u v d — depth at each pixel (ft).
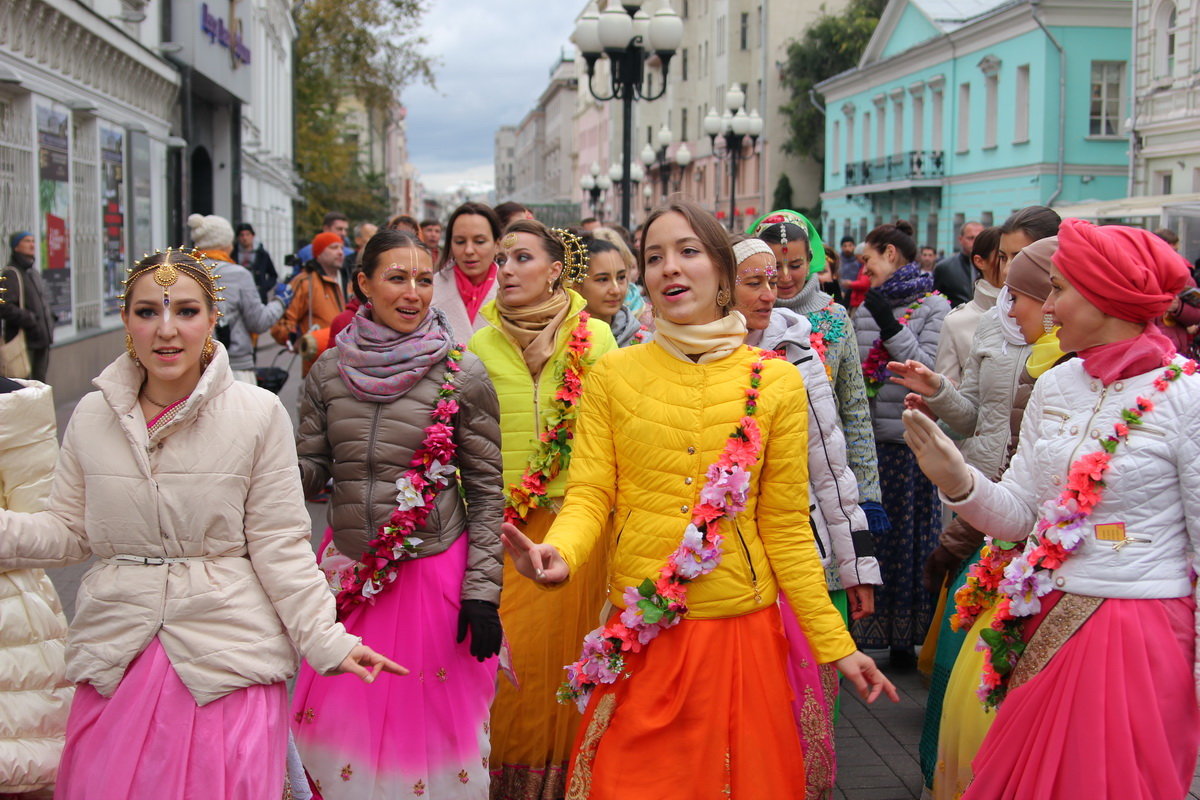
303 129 174.81
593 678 11.50
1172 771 10.41
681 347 11.82
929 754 15.33
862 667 11.50
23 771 12.68
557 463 15.81
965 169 127.13
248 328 31.30
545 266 16.07
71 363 49.78
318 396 13.97
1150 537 10.68
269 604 11.16
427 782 13.47
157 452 10.82
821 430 14.61
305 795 12.91
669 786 11.32
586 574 15.40
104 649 10.75
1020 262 14.70
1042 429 11.57
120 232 60.75
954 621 13.76
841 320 17.19
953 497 11.55
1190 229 69.51
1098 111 110.63
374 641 13.57
